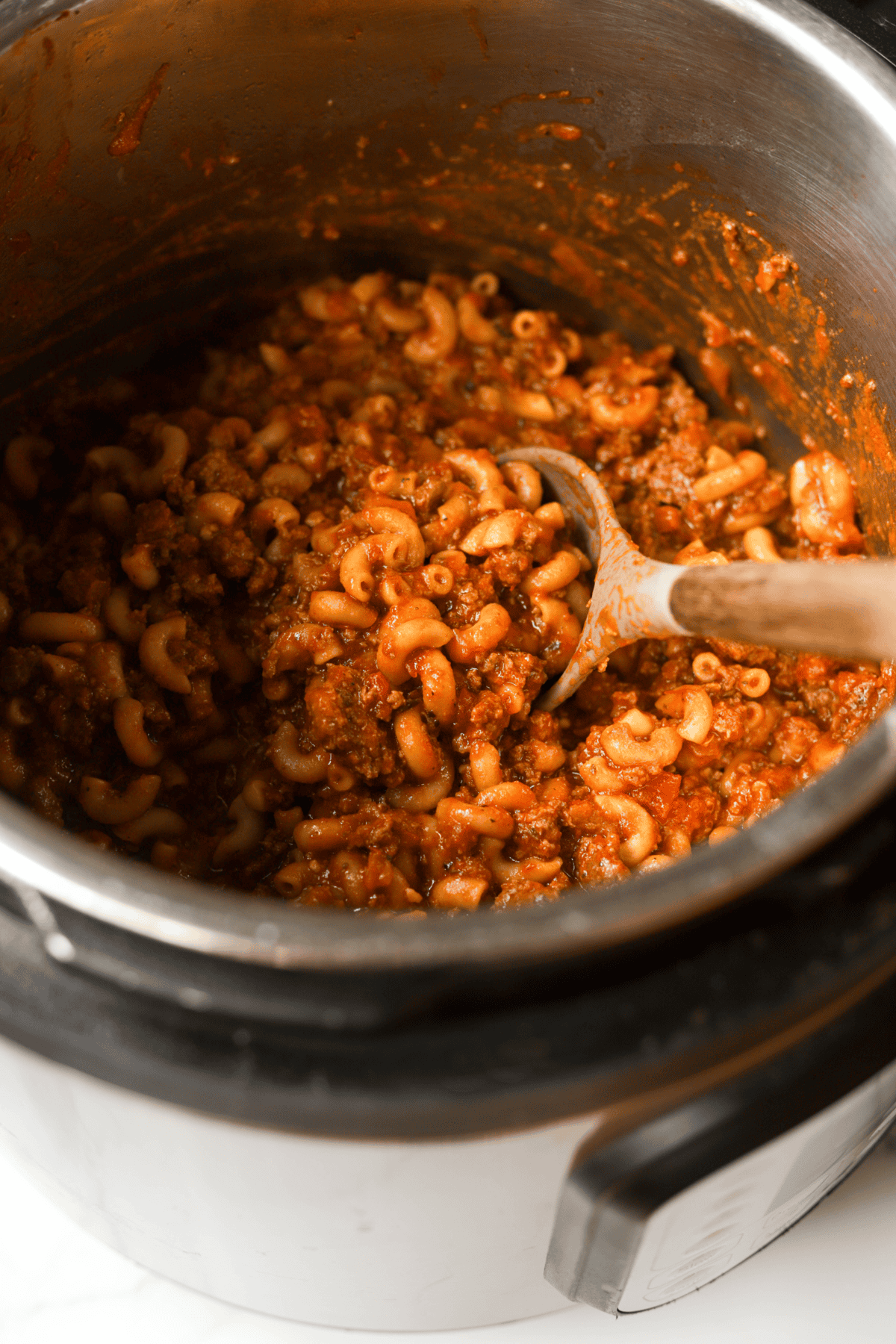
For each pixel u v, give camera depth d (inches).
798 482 22.6
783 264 21.5
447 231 23.6
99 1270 20.6
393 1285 18.1
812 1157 17.0
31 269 21.5
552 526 22.0
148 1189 17.1
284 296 24.1
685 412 23.6
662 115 21.0
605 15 20.2
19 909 15.5
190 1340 20.3
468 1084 15.0
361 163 22.4
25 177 20.5
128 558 21.4
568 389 23.7
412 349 23.7
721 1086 15.5
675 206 22.0
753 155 20.7
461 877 20.2
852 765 15.2
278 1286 18.6
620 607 20.5
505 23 20.6
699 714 21.0
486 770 20.9
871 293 20.5
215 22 20.2
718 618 18.1
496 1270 17.8
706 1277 19.2
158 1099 15.2
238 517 22.0
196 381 23.8
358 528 21.8
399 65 21.2
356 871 20.1
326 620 21.2
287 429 22.8
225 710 21.9
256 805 20.9
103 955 15.1
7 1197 20.9
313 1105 15.0
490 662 21.2
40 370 22.6
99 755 21.2
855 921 15.5
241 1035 15.1
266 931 14.2
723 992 15.2
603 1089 15.1
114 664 21.0
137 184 21.5
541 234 23.3
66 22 19.4
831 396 22.0
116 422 23.5
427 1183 15.9
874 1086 16.3
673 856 20.6
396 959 13.9
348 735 20.9
